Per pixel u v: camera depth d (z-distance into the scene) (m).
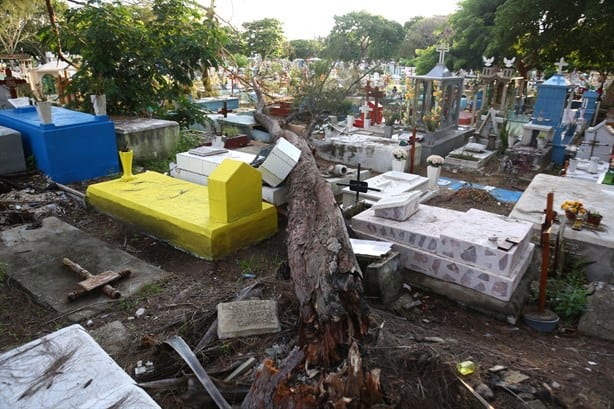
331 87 21.58
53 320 4.34
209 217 6.04
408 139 13.17
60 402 1.93
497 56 25.05
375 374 2.72
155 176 7.81
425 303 5.13
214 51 13.32
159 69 12.36
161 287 5.00
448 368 3.14
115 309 4.56
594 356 4.30
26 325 4.31
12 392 1.98
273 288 4.53
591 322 4.84
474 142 14.39
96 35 10.91
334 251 3.72
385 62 32.44
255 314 3.95
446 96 14.15
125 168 7.58
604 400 3.29
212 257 5.71
